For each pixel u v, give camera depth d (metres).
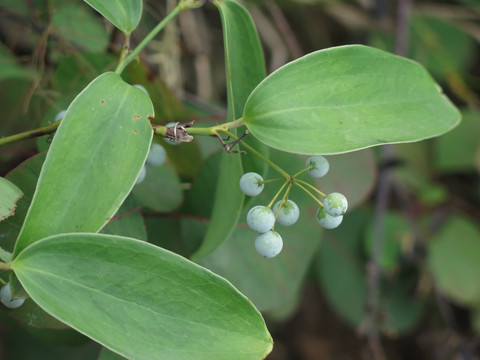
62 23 0.38
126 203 0.28
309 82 0.24
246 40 0.26
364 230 0.55
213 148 0.38
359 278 0.54
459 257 0.56
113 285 0.21
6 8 0.38
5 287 0.24
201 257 0.27
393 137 0.24
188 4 0.26
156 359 0.21
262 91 0.24
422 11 0.64
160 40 0.47
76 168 0.21
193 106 0.48
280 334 0.67
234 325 0.21
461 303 0.56
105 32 0.39
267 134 0.24
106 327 0.21
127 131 0.22
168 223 0.32
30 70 0.37
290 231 0.35
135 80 0.34
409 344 0.65
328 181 0.40
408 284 0.56
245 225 0.33
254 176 0.24
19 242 0.21
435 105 0.25
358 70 0.25
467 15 0.64
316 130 0.24
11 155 0.31
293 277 0.34
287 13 0.65
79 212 0.21
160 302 0.21
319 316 0.67
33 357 0.41
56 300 0.20
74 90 0.34
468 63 0.66
